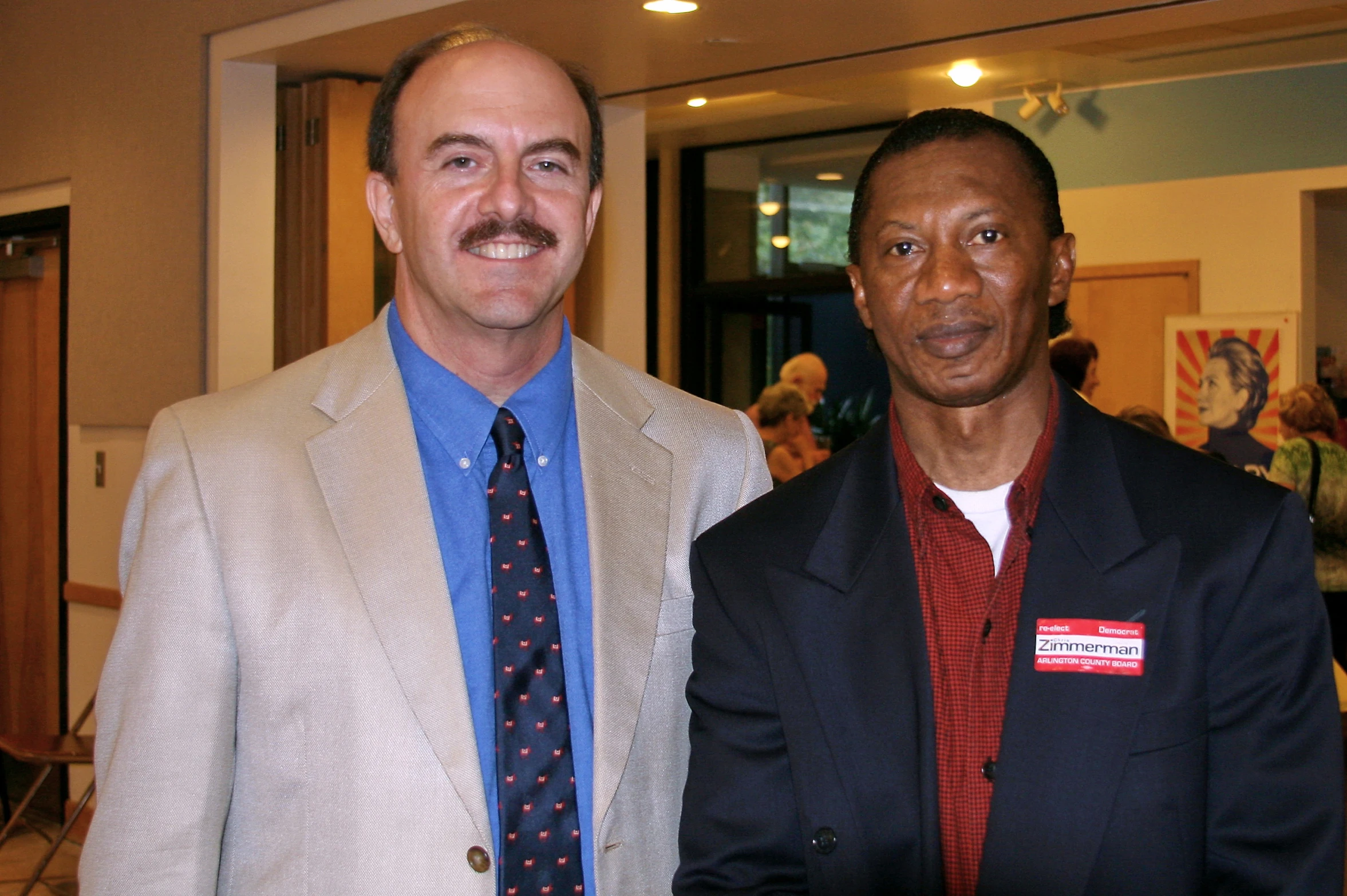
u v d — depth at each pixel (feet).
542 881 5.03
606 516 5.51
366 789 4.94
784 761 5.00
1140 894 4.32
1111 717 4.42
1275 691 4.41
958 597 4.78
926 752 4.61
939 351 4.59
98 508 16.74
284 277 15.43
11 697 18.92
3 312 18.85
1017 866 4.39
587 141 5.44
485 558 5.28
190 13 14.70
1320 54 20.84
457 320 5.22
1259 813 4.37
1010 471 4.81
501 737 5.06
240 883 5.02
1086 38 14.10
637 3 12.67
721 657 5.23
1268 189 21.90
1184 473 4.74
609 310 17.01
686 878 5.03
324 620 5.03
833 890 4.70
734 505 6.06
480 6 12.57
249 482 5.15
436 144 5.12
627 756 5.22
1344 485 18.63
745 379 32.27
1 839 14.19
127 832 4.82
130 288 15.79
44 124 17.43
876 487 5.10
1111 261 23.67
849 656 4.89
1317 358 23.90
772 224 30.04
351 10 13.14
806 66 15.24
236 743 5.11
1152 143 23.07
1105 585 4.56
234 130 14.56
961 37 14.03
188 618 4.99
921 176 4.69
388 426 5.35
